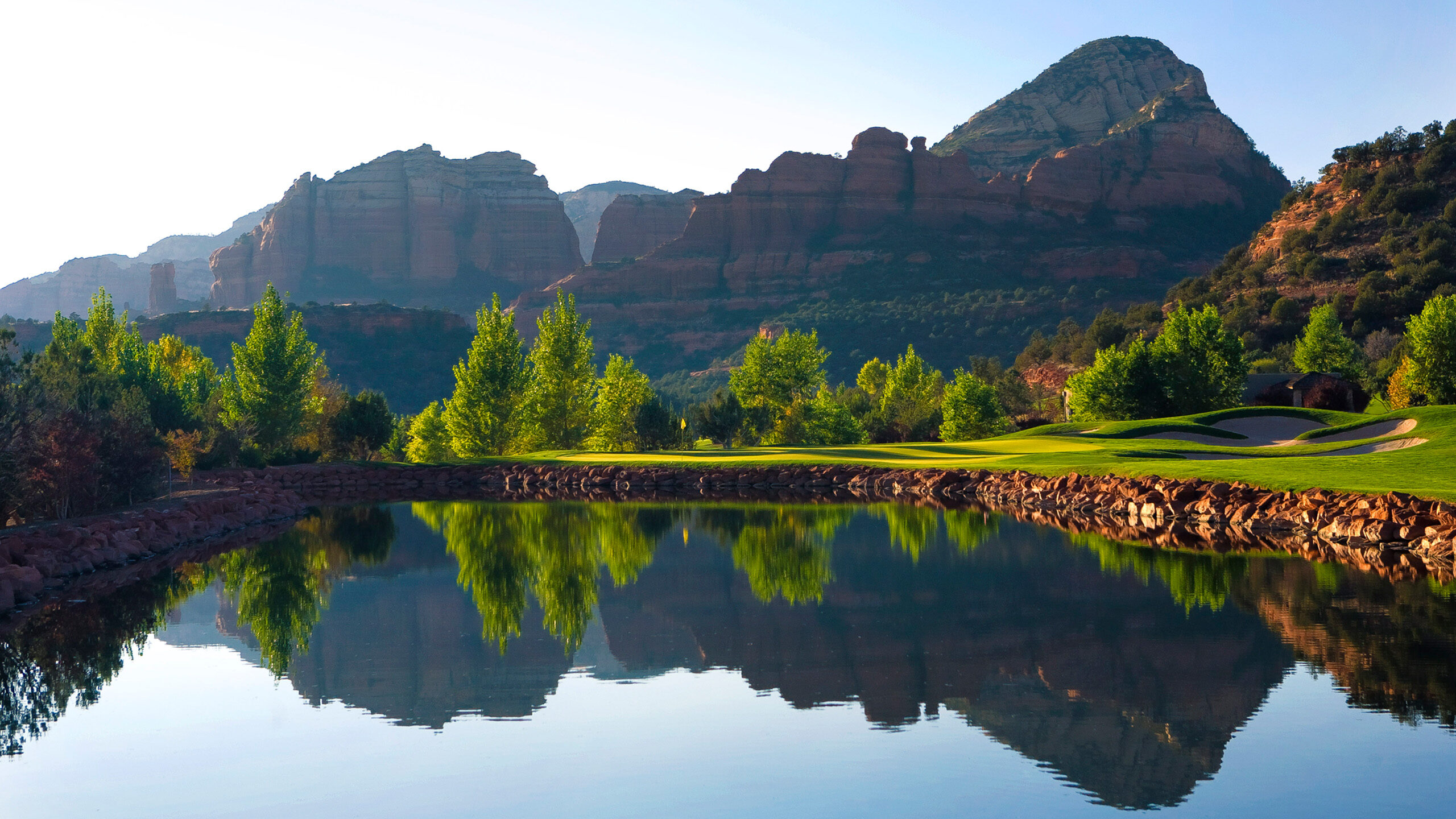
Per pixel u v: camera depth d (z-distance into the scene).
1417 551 34.22
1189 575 31.42
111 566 39.84
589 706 19.30
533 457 96.69
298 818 14.23
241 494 61.38
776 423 115.56
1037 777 15.00
